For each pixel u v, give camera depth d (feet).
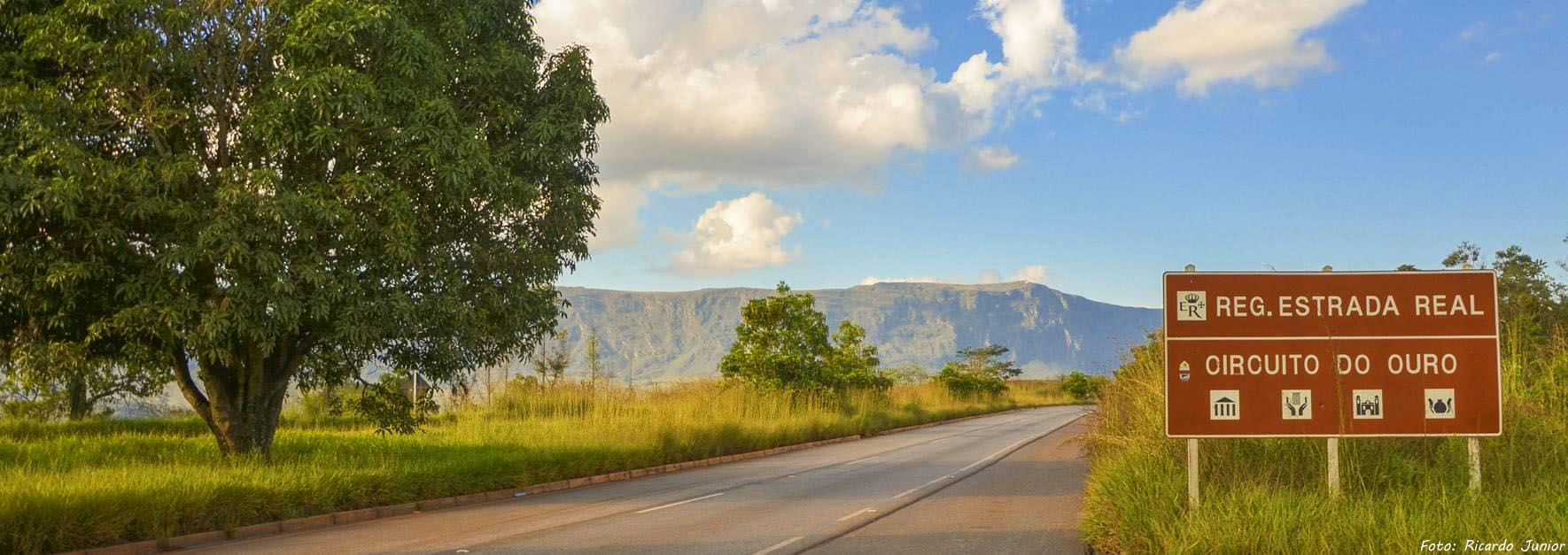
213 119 55.06
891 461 84.33
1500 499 32.50
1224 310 37.68
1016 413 226.79
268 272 50.44
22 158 48.24
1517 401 41.42
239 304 51.06
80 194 46.96
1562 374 43.70
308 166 56.39
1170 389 37.50
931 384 235.61
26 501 34.73
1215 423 37.22
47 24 50.42
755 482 66.69
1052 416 204.85
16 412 109.29
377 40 53.31
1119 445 53.72
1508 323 48.83
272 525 43.29
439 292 58.23
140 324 50.80
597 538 39.93
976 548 37.11
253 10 54.03
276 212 49.47
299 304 51.62
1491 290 36.78
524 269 63.31
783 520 45.37
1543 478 35.47
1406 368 36.78
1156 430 45.09
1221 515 30.07
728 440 93.09
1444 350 36.73
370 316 54.24
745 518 46.42
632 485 66.23
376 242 54.24
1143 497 34.55
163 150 54.24
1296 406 37.04
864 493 57.88
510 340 64.39
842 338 173.78
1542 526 28.09
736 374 141.79
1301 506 30.66
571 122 62.54
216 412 59.98
